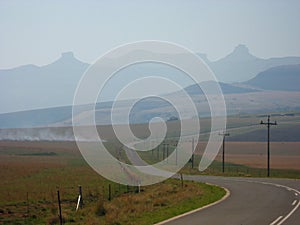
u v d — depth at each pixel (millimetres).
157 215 31969
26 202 45375
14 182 64625
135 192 54219
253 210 34250
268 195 46125
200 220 29062
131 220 30047
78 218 34250
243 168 118312
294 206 36750
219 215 31516
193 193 47375
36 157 125000
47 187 58250
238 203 39156
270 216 30797
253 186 57688
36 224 33438
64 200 47125
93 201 46375
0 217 36781
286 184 61125
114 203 41375
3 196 49719
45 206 43281
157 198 43812
